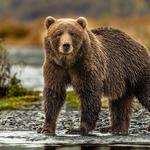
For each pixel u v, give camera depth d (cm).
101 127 2092
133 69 2041
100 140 1809
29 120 2211
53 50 1866
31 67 5391
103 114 2300
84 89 1903
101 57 1942
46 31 1919
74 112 2383
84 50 1875
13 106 2520
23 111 2428
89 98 1903
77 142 1772
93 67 1900
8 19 13750
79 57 1873
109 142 1775
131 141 1794
